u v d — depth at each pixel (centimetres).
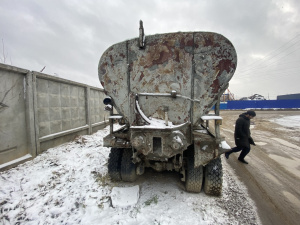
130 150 313
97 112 844
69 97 592
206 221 221
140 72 267
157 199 266
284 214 243
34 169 364
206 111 256
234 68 241
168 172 364
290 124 1154
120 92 279
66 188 297
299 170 402
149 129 219
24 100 405
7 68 348
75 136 624
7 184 297
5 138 355
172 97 255
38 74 435
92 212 238
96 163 404
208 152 246
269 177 363
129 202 251
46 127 479
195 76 252
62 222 220
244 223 222
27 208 244
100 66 283
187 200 265
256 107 3167
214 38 242
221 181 265
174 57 254
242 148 446
